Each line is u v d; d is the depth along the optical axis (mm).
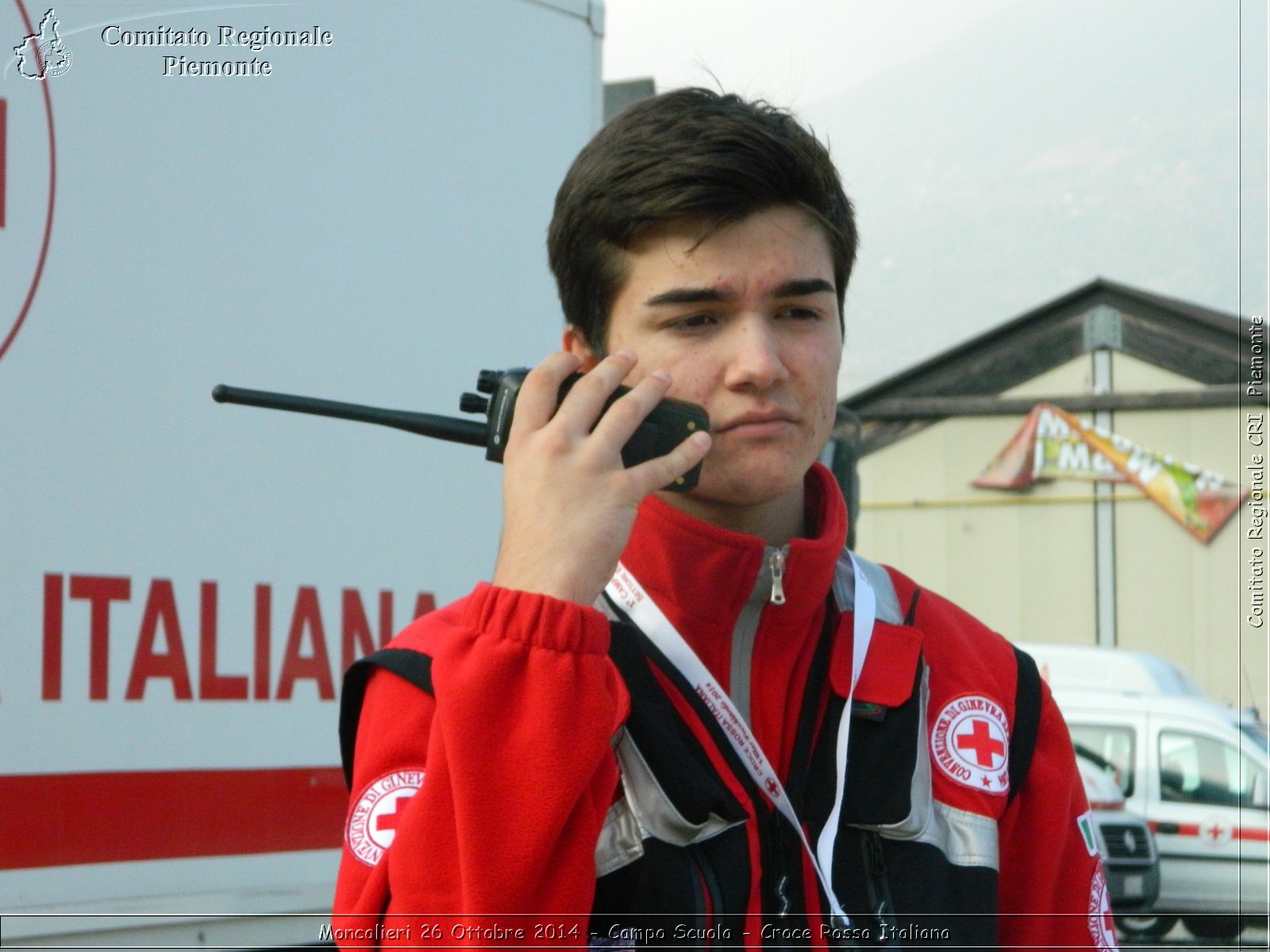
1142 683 24781
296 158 9914
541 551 3986
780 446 4418
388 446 10281
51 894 8297
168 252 9125
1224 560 25891
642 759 4273
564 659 3867
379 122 10469
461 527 10750
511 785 3758
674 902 4141
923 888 4418
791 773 4590
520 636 3885
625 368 4227
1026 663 5164
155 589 8898
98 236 8789
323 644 9805
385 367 10344
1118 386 26328
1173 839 22766
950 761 4688
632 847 4184
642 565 4723
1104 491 27062
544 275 11562
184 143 9250
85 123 8773
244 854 9250
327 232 10062
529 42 11648
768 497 4473
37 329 8445
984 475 27562
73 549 8523
